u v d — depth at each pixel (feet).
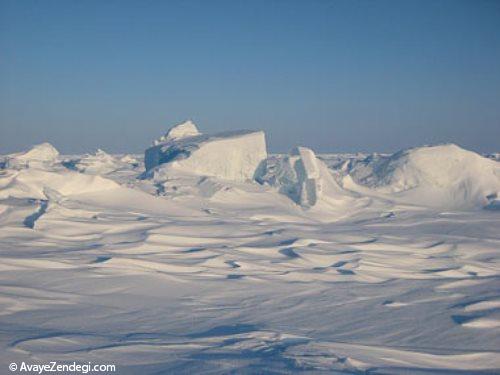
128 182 177.47
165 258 85.25
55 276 67.77
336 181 195.31
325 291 68.54
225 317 53.57
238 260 85.30
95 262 76.95
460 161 206.59
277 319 53.67
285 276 77.10
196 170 187.73
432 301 64.28
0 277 65.57
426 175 204.44
